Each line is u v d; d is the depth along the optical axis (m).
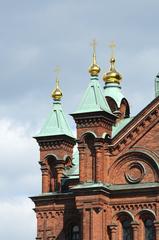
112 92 143.50
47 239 121.31
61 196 121.94
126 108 144.25
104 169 117.19
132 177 116.50
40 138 125.12
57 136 124.44
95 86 120.81
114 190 116.25
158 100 117.56
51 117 127.44
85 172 117.00
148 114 117.62
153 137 116.88
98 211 114.69
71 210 121.12
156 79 126.75
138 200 115.31
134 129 117.88
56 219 121.81
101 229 114.50
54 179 124.06
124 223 116.19
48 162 124.75
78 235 120.44
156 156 115.88
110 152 118.12
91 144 117.81
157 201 114.25
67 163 125.94
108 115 118.62
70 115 118.62
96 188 114.88
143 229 114.88
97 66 122.00
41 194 122.88
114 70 145.38
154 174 115.56
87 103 118.81
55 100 129.12
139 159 116.75
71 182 123.06
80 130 118.12
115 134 119.25
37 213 122.75
